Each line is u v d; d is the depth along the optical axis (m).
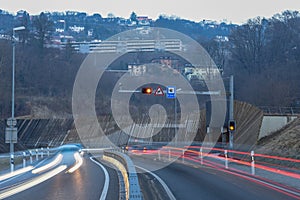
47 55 123.44
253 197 15.48
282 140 37.84
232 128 36.56
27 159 47.31
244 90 89.31
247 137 46.22
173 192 17.05
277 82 82.31
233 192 16.97
